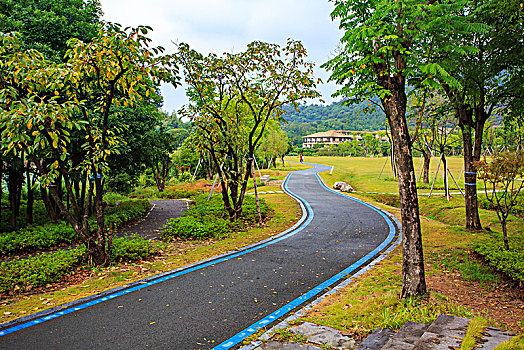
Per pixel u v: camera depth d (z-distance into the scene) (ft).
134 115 40.68
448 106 35.76
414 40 16.66
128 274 22.35
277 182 101.14
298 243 31.76
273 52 38.40
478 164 25.62
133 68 21.56
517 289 18.94
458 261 24.31
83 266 23.88
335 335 13.28
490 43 28.25
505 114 35.76
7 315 16.11
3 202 56.95
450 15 16.03
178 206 65.51
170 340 13.70
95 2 43.37
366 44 16.26
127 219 44.32
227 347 13.01
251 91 40.09
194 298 18.34
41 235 32.71
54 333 14.30
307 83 38.93
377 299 16.66
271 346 12.62
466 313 14.43
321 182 100.42
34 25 34.63
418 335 11.89
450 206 53.72
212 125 39.40
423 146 82.12
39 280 20.52
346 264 24.89
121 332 14.39
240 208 42.63
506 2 24.57
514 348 9.00
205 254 27.89
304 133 421.18
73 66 20.79
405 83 17.12
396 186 84.69
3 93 19.52
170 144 51.60
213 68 38.50
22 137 18.74
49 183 21.81
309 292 19.21
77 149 35.65
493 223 40.40
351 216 46.26
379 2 15.93
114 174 46.47
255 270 23.54
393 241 32.04
